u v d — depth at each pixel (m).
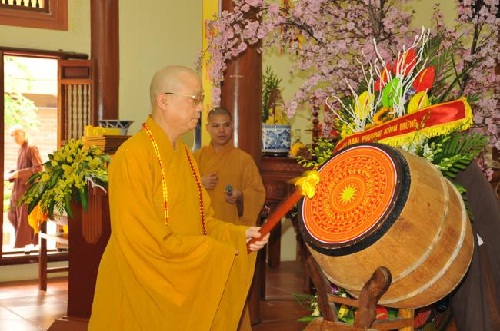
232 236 2.92
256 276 5.28
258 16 3.92
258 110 5.25
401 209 1.98
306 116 8.05
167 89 2.85
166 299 2.70
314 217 2.18
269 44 3.77
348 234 2.05
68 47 8.30
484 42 3.51
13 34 8.00
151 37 8.97
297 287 6.91
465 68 3.42
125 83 8.78
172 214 2.85
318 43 3.56
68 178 4.75
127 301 2.84
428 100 2.59
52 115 9.60
